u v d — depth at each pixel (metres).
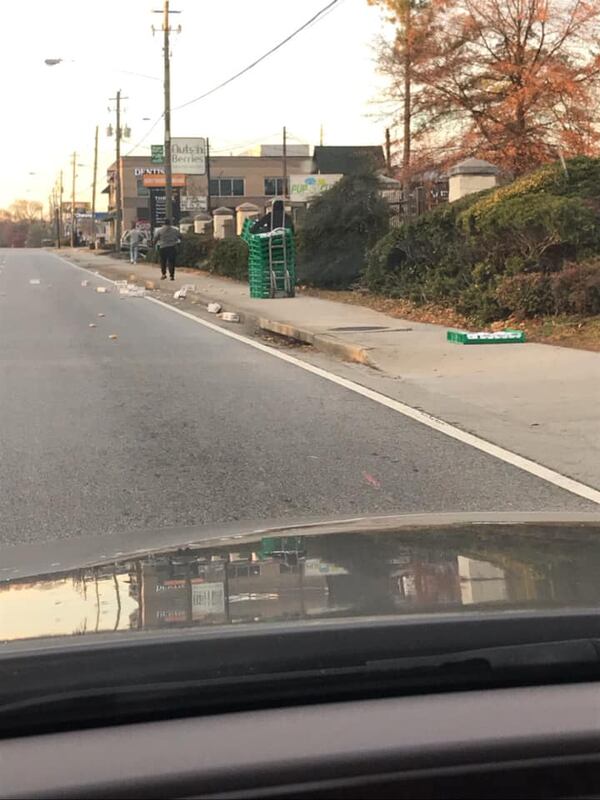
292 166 90.88
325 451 7.46
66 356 12.84
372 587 2.43
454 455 7.33
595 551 2.87
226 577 2.60
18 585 2.61
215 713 1.92
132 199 93.69
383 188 23.75
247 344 14.34
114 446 7.59
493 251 15.70
